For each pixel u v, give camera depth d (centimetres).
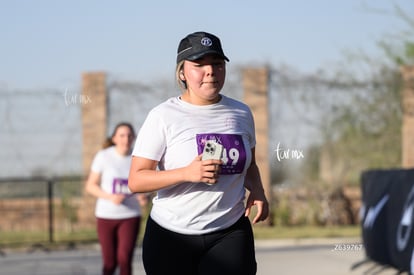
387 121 3553
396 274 1980
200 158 880
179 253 935
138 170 927
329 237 3019
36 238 3147
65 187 3453
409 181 1836
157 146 924
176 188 922
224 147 919
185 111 934
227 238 935
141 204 1741
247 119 965
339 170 3572
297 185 3556
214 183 879
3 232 3384
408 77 3509
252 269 947
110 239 1733
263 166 3478
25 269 2336
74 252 2822
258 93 3466
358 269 2127
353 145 3572
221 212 928
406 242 1830
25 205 3447
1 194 3450
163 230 938
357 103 3534
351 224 3531
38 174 3456
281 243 2950
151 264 952
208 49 906
